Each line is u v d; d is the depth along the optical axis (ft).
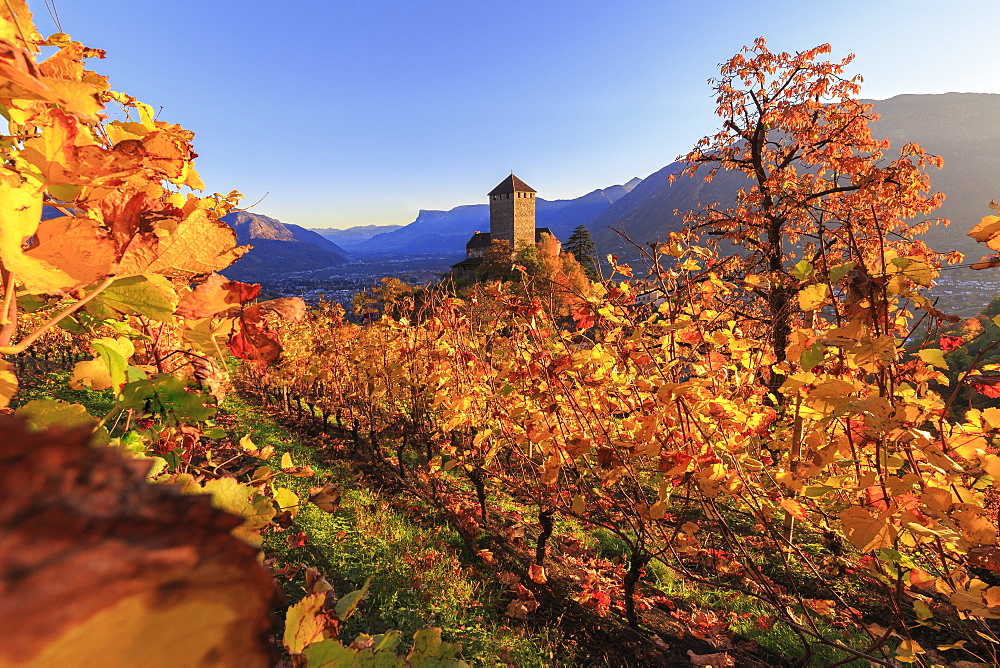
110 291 2.43
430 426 29.07
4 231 1.80
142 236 2.30
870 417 6.15
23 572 0.41
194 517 0.63
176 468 4.90
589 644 14.60
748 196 36.55
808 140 35.55
